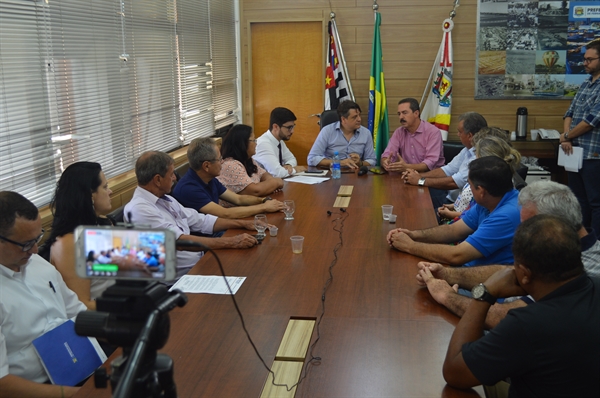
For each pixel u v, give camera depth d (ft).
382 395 5.08
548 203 6.82
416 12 19.67
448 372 5.19
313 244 9.30
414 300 7.07
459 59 19.80
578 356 4.78
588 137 15.67
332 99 20.29
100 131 12.48
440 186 13.65
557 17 19.08
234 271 8.14
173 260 3.51
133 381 3.06
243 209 11.30
